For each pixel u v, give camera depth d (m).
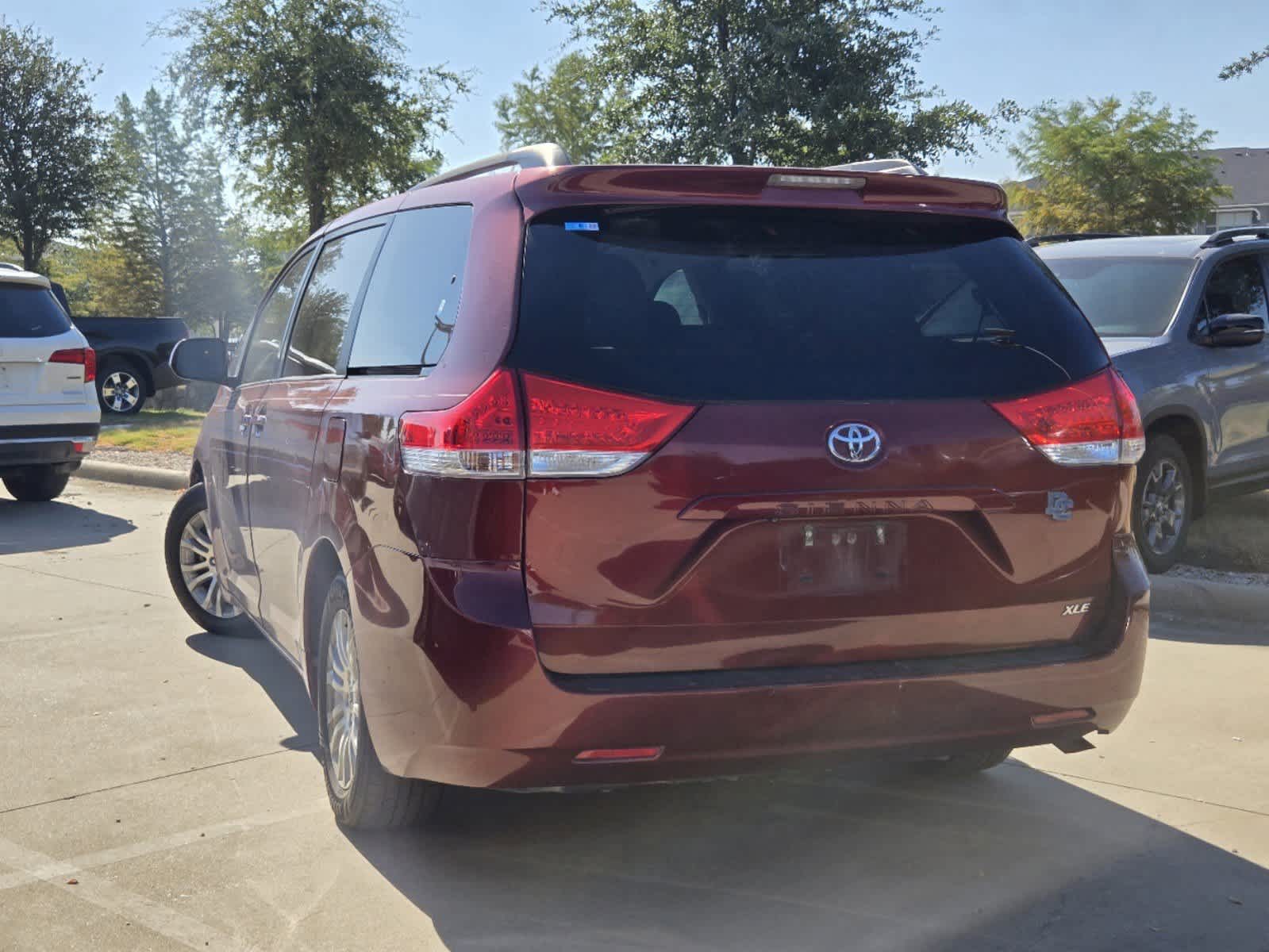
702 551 3.05
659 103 30.69
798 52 29.67
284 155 32.78
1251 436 7.98
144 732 4.77
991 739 3.33
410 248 3.82
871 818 3.93
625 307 3.12
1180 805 4.02
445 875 3.50
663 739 3.03
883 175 3.37
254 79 31.67
